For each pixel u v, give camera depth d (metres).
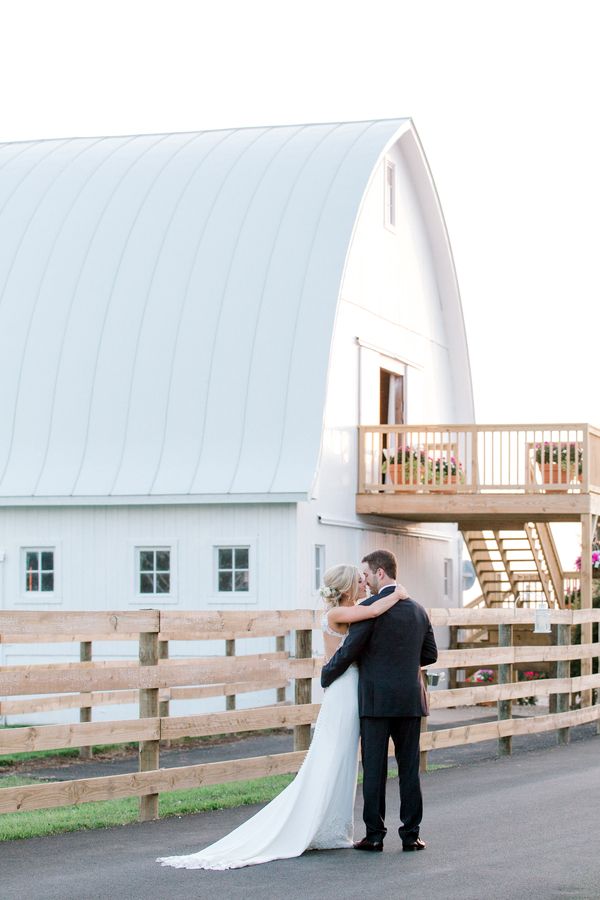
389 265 27.86
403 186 28.97
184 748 18.28
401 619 9.51
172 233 25.52
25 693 10.11
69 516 23.61
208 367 23.80
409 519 27.56
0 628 9.98
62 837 10.24
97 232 25.94
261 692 22.67
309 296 24.06
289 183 25.91
